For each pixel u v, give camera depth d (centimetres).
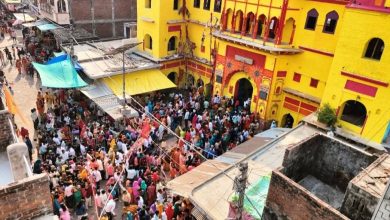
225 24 2219
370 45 1506
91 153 1623
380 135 1526
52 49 3089
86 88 2167
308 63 1938
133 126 1870
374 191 744
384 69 1455
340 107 1652
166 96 2611
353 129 1620
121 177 1448
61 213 1170
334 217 734
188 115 2098
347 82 1595
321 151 1031
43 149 1605
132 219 1252
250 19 2094
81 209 1348
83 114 2114
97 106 2112
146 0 2522
